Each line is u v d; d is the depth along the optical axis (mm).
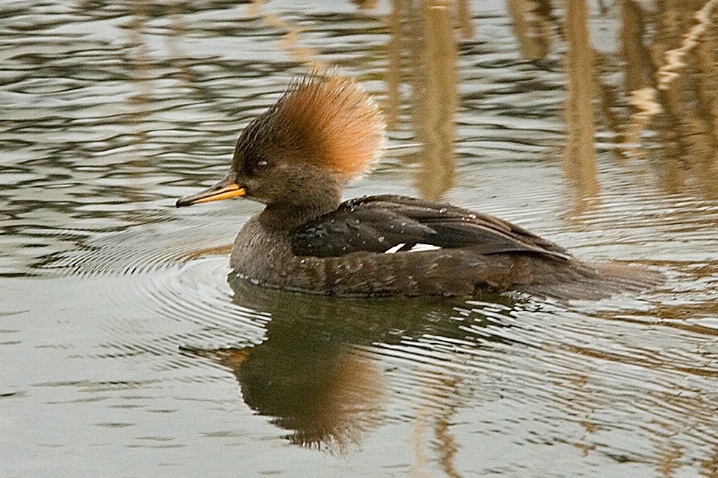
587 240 13328
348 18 20938
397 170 15703
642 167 15570
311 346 11367
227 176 13219
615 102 17703
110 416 10031
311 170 13000
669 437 9203
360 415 9820
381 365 10805
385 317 11938
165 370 10867
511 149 16281
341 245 12617
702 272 12352
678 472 8727
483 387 10203
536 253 12320
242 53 19453
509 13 20453
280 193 13055
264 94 17812
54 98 18000
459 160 15930
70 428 9828
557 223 13859
